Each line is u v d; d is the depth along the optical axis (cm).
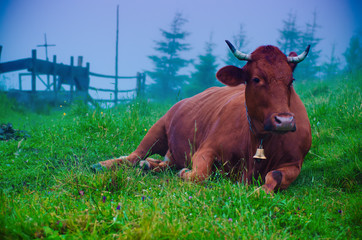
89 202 301
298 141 393
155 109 1002
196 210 279
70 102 955
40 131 666
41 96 1725
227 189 319
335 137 577
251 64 368
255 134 382
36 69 1750
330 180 417
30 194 350
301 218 276
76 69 1962
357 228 274
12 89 1889
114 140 634
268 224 268
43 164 472
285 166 389
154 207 276
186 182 369
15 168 451
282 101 341
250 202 298
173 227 233
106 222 253
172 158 556
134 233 224
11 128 661
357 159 449
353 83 968
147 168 504
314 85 1348
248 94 375
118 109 936
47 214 268
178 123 541
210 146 437
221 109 465
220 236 235
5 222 239
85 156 528
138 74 2405
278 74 348
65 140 593
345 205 319
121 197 319
